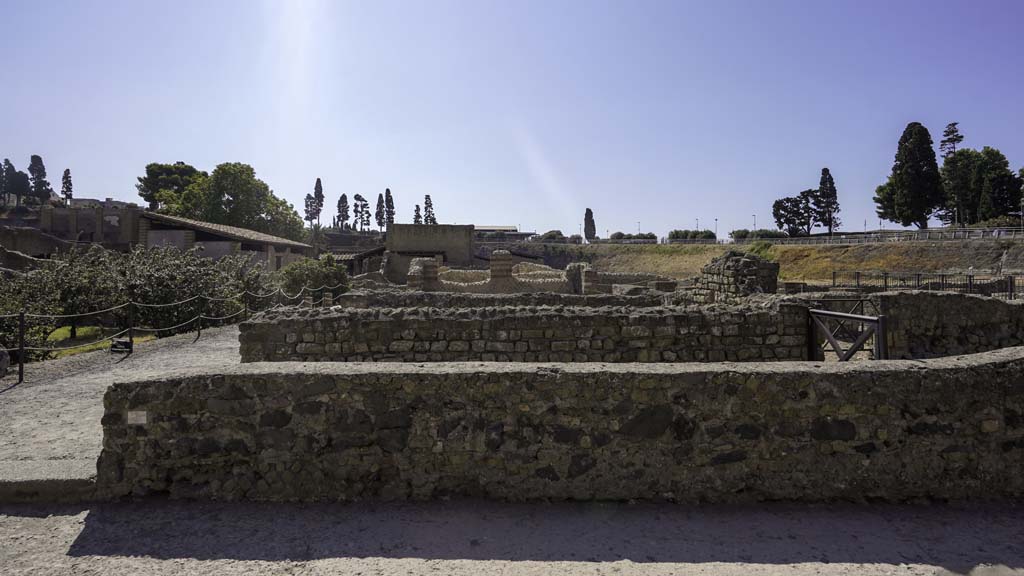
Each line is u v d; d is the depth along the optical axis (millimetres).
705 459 3658
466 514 3496
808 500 3629
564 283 22609
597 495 3652
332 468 3691
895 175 61875
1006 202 60469
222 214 50656
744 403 3658
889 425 3643
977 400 3658
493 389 3680
